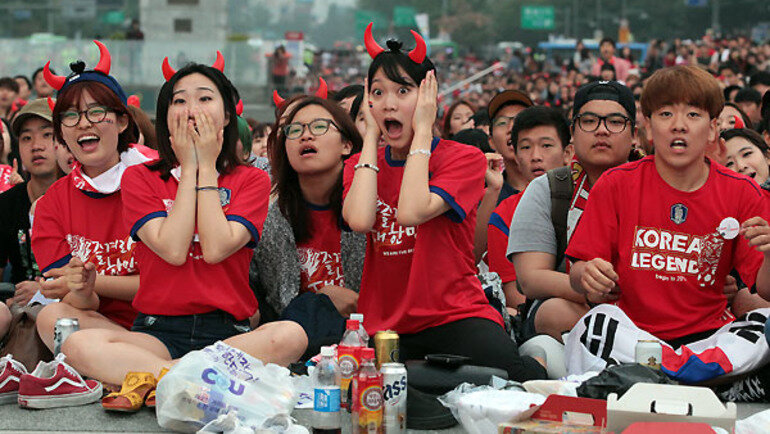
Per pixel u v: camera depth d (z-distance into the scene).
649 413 3.42
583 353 4.50
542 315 4.98
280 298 5.27
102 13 65.12
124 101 5.07
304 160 5.17
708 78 4.38
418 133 4.47
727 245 4.52
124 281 4.84
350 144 5.29
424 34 62.44
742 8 71.25
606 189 4.62
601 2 86.81
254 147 9.28
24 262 6.03
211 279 4.52
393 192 4.65
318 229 5.31
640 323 4.61
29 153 6.00
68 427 3.87
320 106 5.22
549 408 3.64
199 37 48.12
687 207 4.50
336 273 5.33
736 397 4.39
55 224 4.99
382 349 4.11
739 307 4.79
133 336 4.42
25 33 64.50
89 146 4.85
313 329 4.87
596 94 4.98
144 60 28.08
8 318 4.84
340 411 3.91
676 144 4.38
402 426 3.82
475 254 6.10
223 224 4.43
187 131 4.45
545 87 25.44
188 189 4.43
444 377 4.25
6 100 12.73
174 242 4.38
